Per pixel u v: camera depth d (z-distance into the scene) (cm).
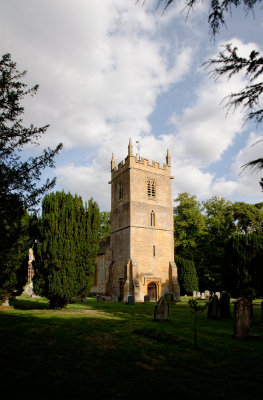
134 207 3438
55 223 1570
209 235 4172
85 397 480
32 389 505
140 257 3312
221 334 1045
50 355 694
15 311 1435
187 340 891
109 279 3584
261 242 1859
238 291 1878
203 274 4138
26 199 842
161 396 495
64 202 1644
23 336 859
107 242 4381
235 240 1942
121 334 945
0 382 529
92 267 1664
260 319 1544
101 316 1403
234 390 531
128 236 3366
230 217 4097
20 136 820
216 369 644
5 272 1478
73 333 929
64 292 1541
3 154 804
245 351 796
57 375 573
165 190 3747
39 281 1571
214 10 500
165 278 3412
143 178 3597
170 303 2633
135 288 3102
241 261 1875
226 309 1566
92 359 675
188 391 520
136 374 592
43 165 844
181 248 4350
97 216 1738
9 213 824
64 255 1552
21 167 812
